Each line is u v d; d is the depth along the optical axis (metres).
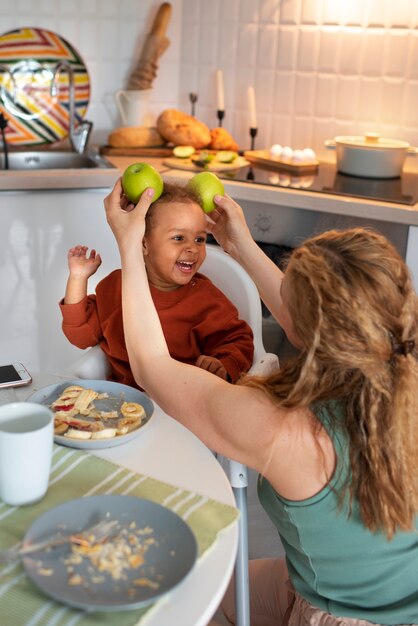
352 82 3.10
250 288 1.90
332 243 1.09
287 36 3.19
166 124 3.18
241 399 1.11
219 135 3.23
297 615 1.31
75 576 0.91
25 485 1.05
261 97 3.32
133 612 0.87
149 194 1.30
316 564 1.22
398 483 1.08
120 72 3.37
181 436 1.27
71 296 1.81
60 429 1.25
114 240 2.86
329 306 1.03
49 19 3.15
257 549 2.19
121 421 1.28
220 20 3.32
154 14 3.35
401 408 1.06
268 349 2.73
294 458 1.09
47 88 3.20
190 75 3.46
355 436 1.07
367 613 1.22
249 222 2.76
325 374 1.07
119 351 1.78
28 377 1.43
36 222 2.72
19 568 0.94
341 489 1.10
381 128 3.10
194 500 1.08
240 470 1.41
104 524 1.00
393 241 2.53
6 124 2.91
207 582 0.94
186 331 1.83
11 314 2.80
